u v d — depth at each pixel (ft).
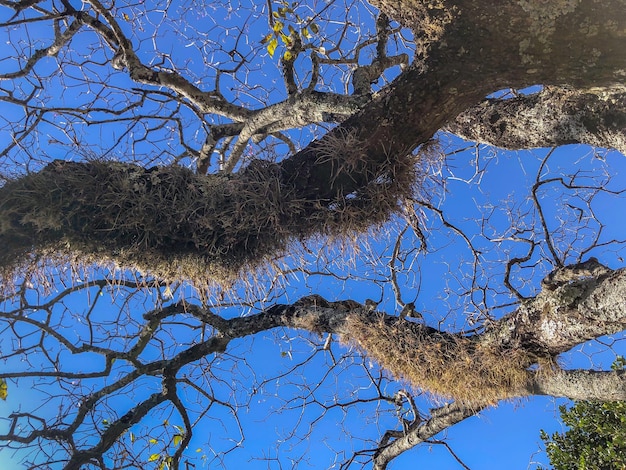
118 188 8.00
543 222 11.37
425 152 9.64
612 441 18.56
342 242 9.18
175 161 8.90
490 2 7.61
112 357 12.52
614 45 7.41
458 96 8.66
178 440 13.08
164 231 8.32
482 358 10.70
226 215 8.44
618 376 10.02
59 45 13.20
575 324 9.13
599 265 8.96
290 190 8.66
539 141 10.77
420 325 11.60
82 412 11.59
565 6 7.28
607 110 9.62
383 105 8.68
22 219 7.50
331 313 12.70
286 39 12.85
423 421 14.23
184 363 12.92
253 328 13.35
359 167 8.79
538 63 7.92
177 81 13.51
